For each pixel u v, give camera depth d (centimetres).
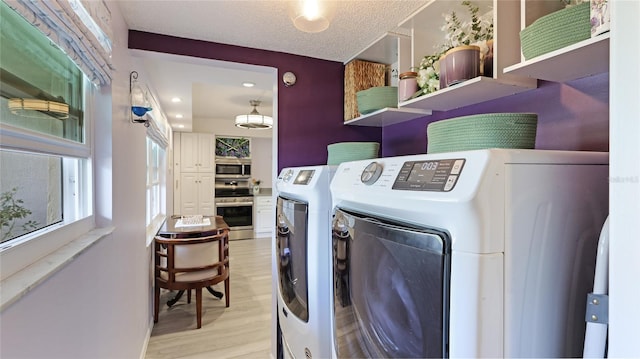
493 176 63
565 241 72
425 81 154
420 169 79
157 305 290
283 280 178
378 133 247
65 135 119
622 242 49
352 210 105
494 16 122
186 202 623
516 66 109
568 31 94
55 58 111
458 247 63
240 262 486
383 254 84
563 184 72
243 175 679
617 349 50
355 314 102
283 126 225
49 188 109
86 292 117
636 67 47
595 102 114
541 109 131
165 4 160
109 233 137
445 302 65
